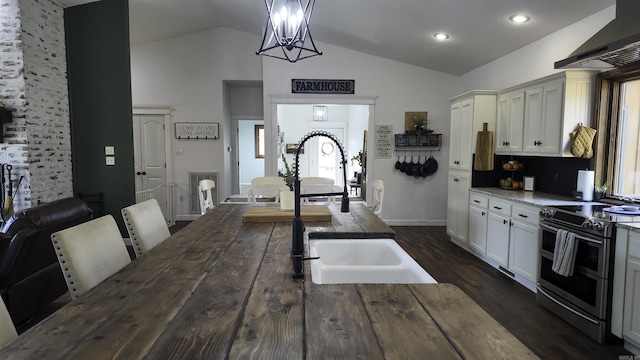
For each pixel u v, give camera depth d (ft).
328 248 6.46
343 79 19.24
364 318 3.26
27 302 8.20
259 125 33.12
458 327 3.10
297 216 4.35
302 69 19.12
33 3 12.69
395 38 15.79
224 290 3.92
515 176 14.39
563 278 9.12
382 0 12.23
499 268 12.62
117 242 5.62
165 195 21.13
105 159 15.23
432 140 19.29
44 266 8.65
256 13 17.02
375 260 6.56
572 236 8.52
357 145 27.84
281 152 28.99
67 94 14.70
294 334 2.97
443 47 15.69
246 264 4.81
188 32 20.44
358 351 2.72
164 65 20.80
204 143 21.24
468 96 14.46
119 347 2.77
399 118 19.54
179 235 6.40
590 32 10.59
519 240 11.10
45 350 2.71
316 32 17.31
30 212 7.82
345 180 5.99
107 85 15.01
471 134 14.20
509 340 2.89
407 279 5.14
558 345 7.96
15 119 12.27
